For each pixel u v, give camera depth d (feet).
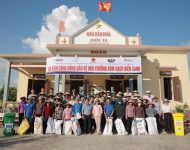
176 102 46.42
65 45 40.93
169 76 47.85
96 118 32.07
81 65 39.60
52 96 35.17
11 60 49.24
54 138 27.32
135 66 39.73
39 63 50.42
